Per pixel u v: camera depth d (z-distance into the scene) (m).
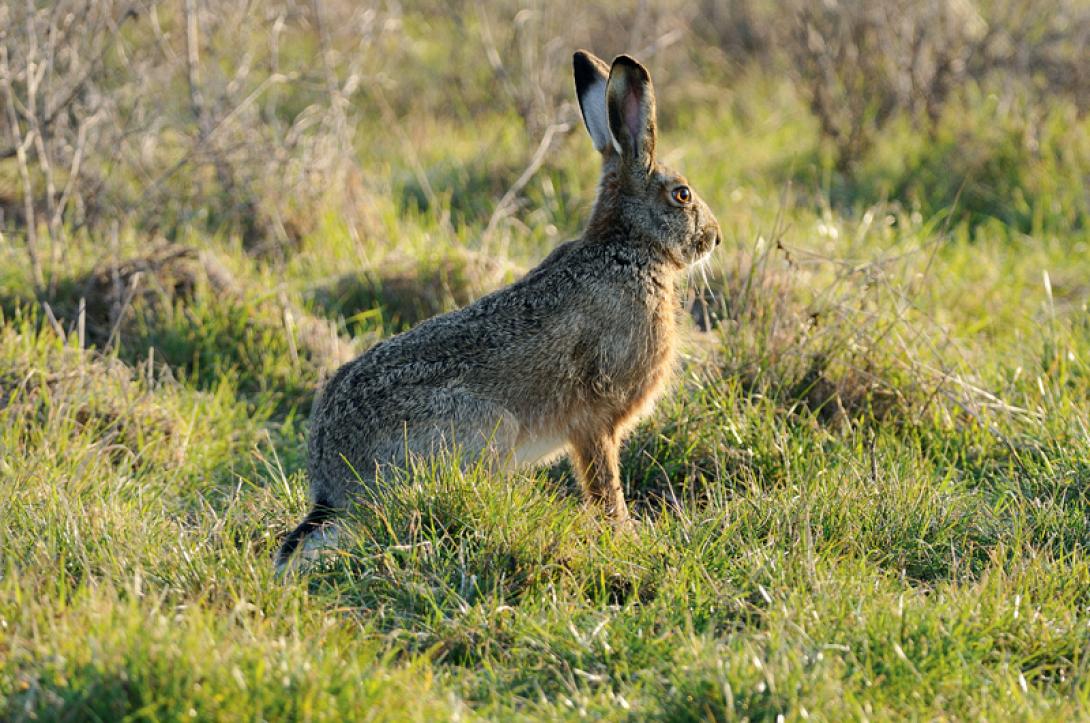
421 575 12.77
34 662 10.41
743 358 18.38
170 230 25.06
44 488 14.71
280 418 19.34
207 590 12.16
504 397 14.97
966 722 10.48
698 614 12.24
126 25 31.42
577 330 15.31
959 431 17.45
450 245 24.20
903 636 11.41
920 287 20.91
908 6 31.55
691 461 16.73
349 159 27.02
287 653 10.49
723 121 33.22
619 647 11.60
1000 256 24.73
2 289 21.39
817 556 13.15
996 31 30.66
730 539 13.70
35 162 25.70
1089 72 29.86
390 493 13.85
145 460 16.75
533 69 31.61
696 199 16.36
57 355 18.53
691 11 38.34
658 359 16.06
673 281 16.42
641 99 15.72
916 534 14.25
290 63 33.28
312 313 22.23
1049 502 14.91
